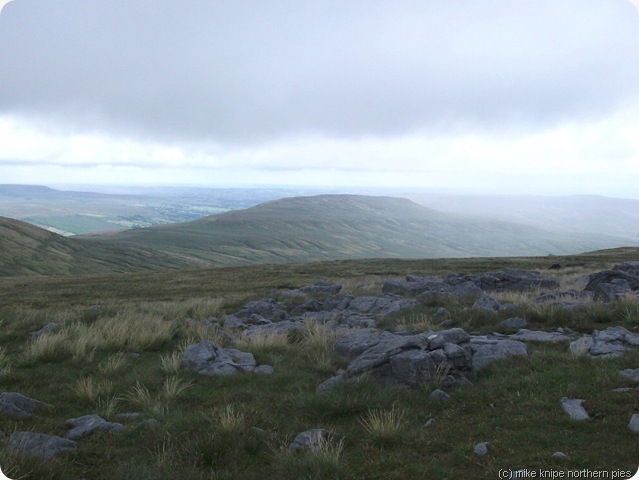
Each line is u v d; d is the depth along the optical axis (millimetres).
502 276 21641
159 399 7637
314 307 17969
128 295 31141
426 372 7613
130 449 5926
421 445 5766
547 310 12172
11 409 6910
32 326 13617
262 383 8336
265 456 5699
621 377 7172
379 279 33656
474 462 5273
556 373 7566
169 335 11828
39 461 5367
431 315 13570
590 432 5777
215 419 6480
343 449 5758
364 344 9648
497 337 10359
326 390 7477
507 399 6891
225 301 21891
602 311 11641
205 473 5352
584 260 48500
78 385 8031
